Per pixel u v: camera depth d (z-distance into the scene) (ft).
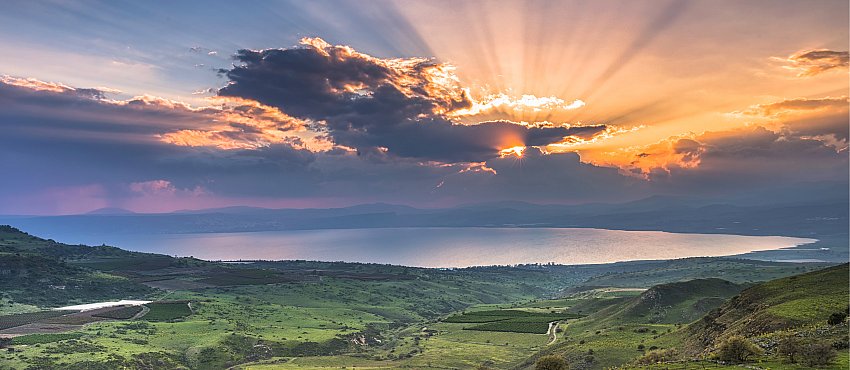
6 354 588.09
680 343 436.35
